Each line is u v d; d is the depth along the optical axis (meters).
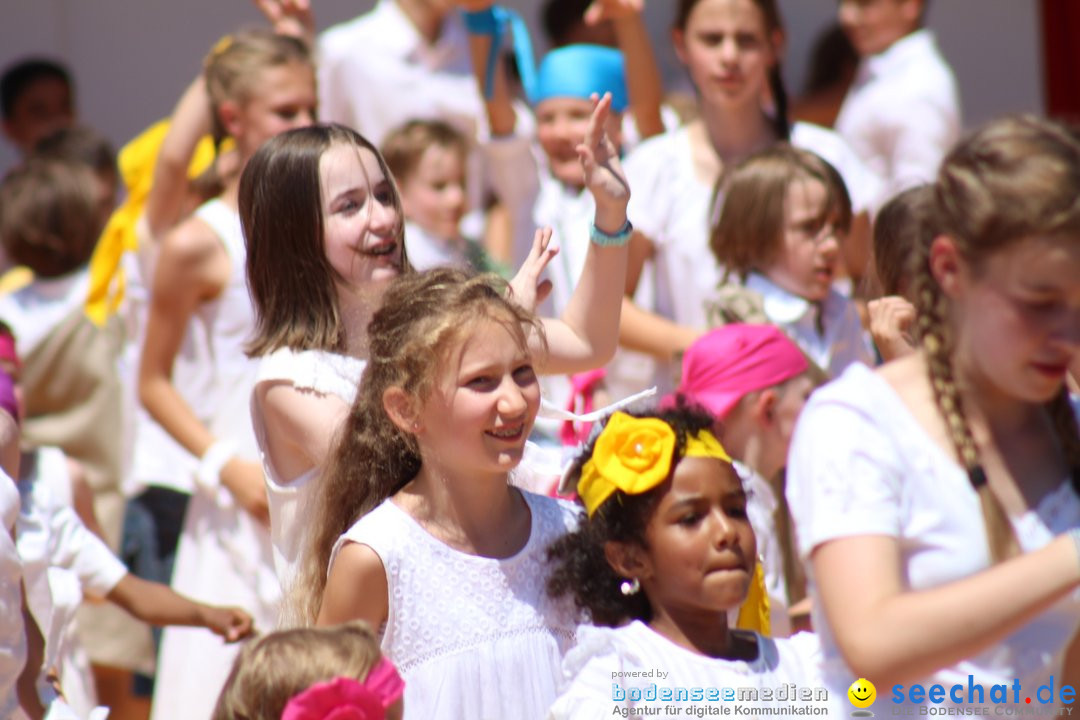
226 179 17.95
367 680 8.88
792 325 15.47
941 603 7.68
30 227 20.58
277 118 16.67
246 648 9.23
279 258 11.78
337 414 11.31
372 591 10.39
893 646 7.71
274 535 11.76
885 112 23.78
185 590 16.28
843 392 8.55
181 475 17.88
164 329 16.45
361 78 22.30
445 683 10.28
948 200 8.00
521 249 21.30
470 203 23.12
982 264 7.88
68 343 20.39
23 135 26.67
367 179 11.84
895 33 24.34
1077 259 7.64
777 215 15.53
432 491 10.69
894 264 11.54
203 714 15.73
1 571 10.68
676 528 10.05
